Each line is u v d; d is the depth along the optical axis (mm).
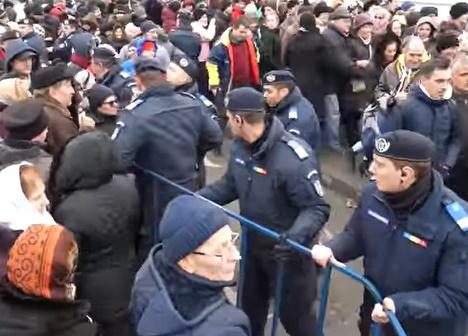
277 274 3732
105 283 3482
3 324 2320
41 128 3832
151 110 4453
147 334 2367
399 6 12031
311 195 3791
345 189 7441
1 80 5023
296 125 5355
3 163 3697
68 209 3385
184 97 4648
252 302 4207
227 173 4152
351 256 3359
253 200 3943
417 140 2898
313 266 3947
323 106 8195
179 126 4527
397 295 2930
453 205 2949
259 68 9898
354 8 10922
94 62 6875
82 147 3432
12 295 2355
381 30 8430
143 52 6332
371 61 8219
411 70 6410
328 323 5113
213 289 2373
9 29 8812
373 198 3160
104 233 3422
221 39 8984
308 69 8023
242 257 3979
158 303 2385
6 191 3049
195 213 2355
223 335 2305
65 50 9422
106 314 3525
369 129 5145
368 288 3115
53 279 2354
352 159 7812
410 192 2941
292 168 3770
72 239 2439
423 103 4930
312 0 11391
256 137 3824
